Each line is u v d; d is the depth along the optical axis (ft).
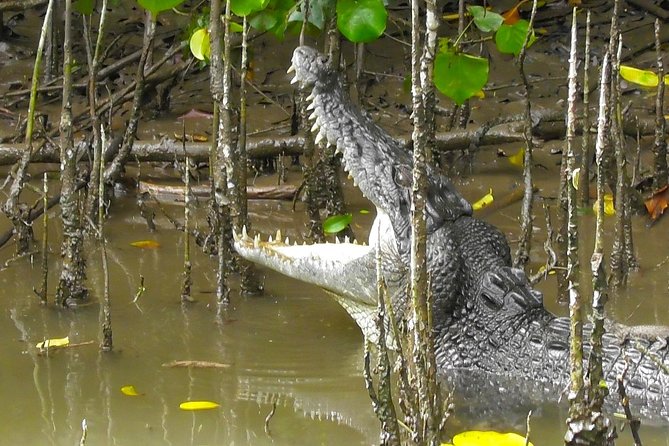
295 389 24.56
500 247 28.27
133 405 23.32
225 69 29.22
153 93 44.06
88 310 29.12
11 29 50.65
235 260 32.01
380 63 48.03
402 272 26.78
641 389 24.43
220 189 30.27
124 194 38.01
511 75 47.37
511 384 25.79
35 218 34.53
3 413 22.75
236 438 21.81
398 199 27.30
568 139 19.19
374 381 25.11
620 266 31.19
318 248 28.40
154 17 35.88
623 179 31.50
